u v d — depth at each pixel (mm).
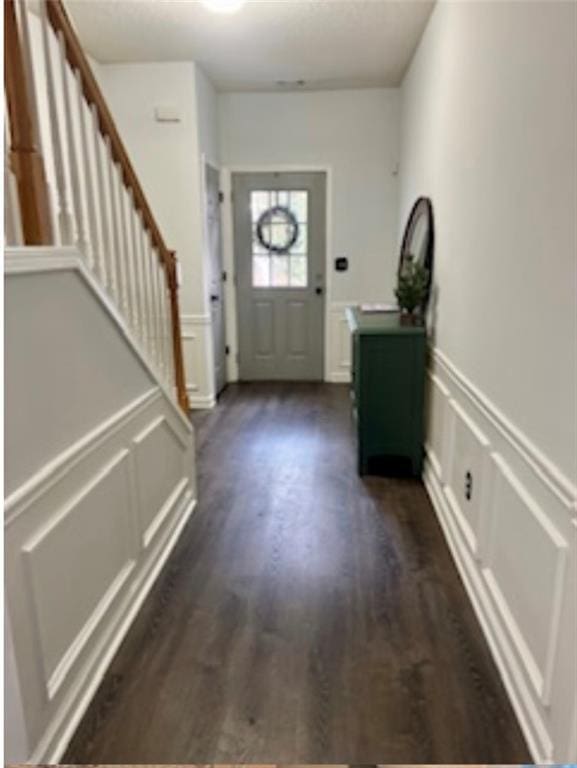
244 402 5113
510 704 1709
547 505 1519
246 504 3066
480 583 2129
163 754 1562
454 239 2740
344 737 1611
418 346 3246
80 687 1717
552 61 1508
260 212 5480
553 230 1492
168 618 2127
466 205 2492
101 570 1910
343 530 2781
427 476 3279
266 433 4246
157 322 2654
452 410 2705
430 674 1835
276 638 2016
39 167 1659
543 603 1528
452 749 1567
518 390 1764
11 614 1374
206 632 2049
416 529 2789
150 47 3982
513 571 1785
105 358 1963
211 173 4984
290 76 4699
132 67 4367
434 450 3176
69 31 1759
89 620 1812
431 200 3426
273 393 5410
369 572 2418
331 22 3520
